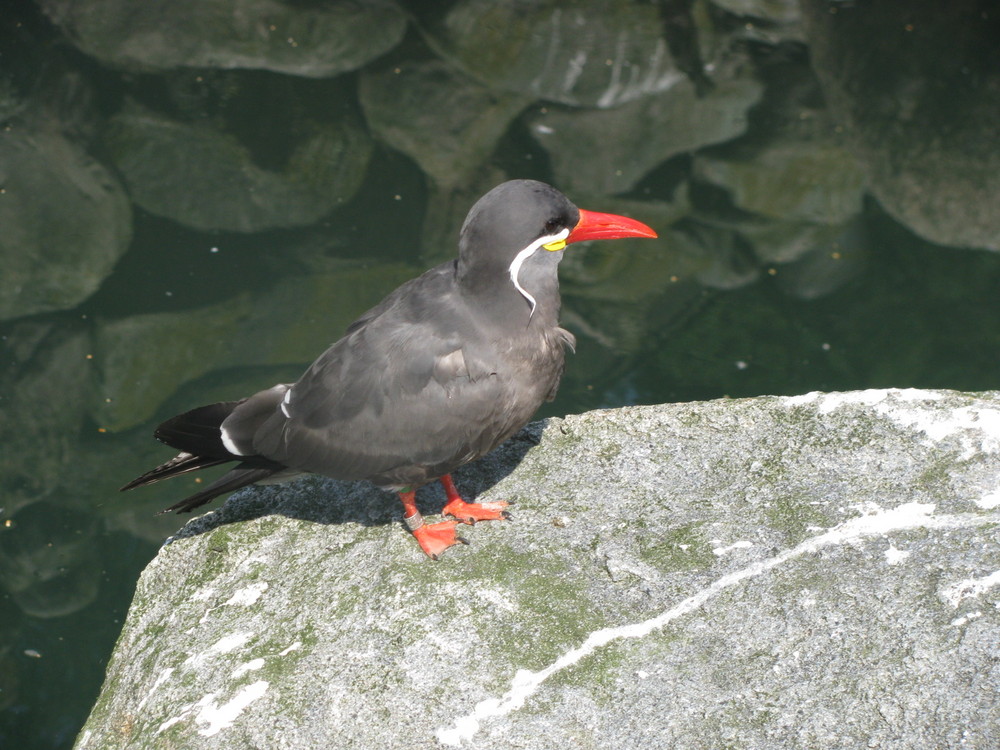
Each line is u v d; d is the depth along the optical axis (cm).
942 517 621
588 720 551
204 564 702
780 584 600
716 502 669
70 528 1300
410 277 1603
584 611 608
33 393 1469
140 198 1725
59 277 1611
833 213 1702
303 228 1688
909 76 1831
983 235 1655
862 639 561
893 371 1451
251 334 1528
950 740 508
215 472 1380
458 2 1956
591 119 1836
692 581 614
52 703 1111
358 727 566
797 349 1498
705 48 1936
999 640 543
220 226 1692
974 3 1850
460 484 725
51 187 1723
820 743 520
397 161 1781
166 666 639
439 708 568
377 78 1886
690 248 1650
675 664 570
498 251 642
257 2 1925
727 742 528
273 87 1872
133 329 1534
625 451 723
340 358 665
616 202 1705
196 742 579
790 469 683
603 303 1577
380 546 680
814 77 1897
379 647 605
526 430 757
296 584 668
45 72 1867
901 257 1628
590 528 666
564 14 1939
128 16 1933
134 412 1442
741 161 1770
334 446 660
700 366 1477
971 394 715
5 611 1204
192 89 1861
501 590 627
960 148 1731
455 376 644
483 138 1806
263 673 607
